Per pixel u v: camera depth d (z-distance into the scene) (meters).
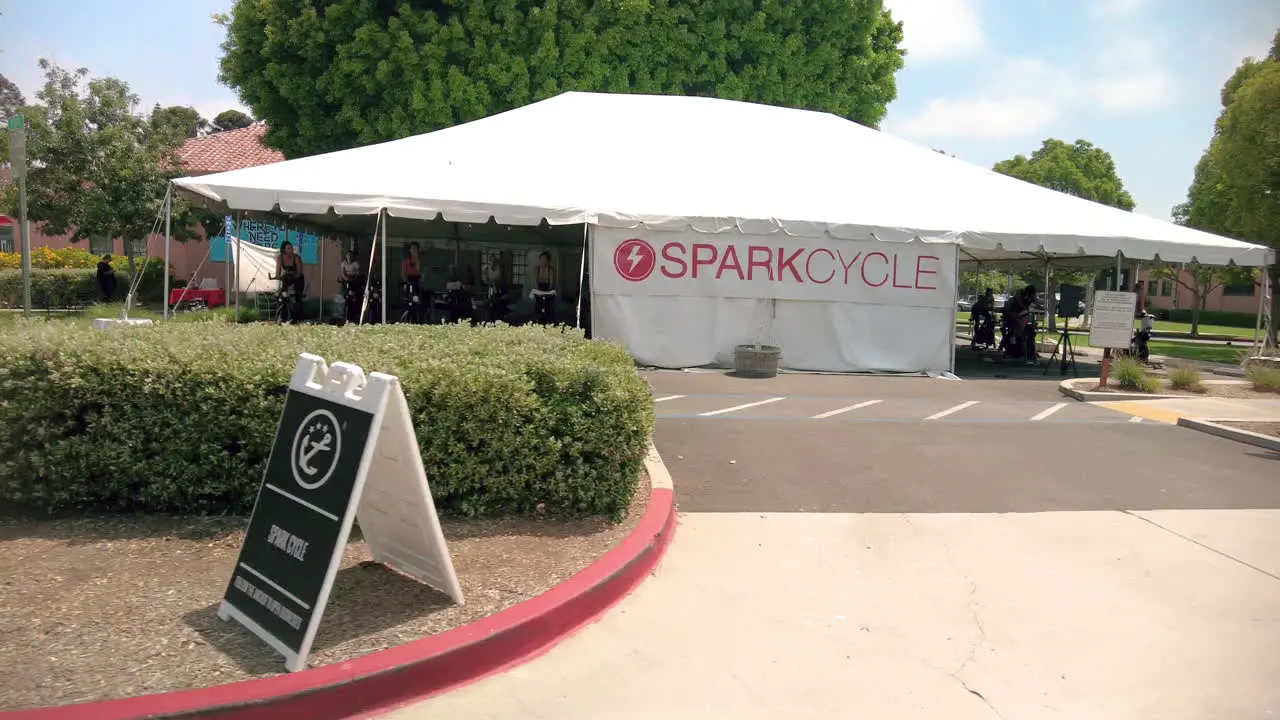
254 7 19.27
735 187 14.05
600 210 12.56
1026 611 4.24
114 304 20.92
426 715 3.15
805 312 13.58
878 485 6.58
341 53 18.78
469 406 4.82
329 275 23.34
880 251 13.65
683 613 4.14
